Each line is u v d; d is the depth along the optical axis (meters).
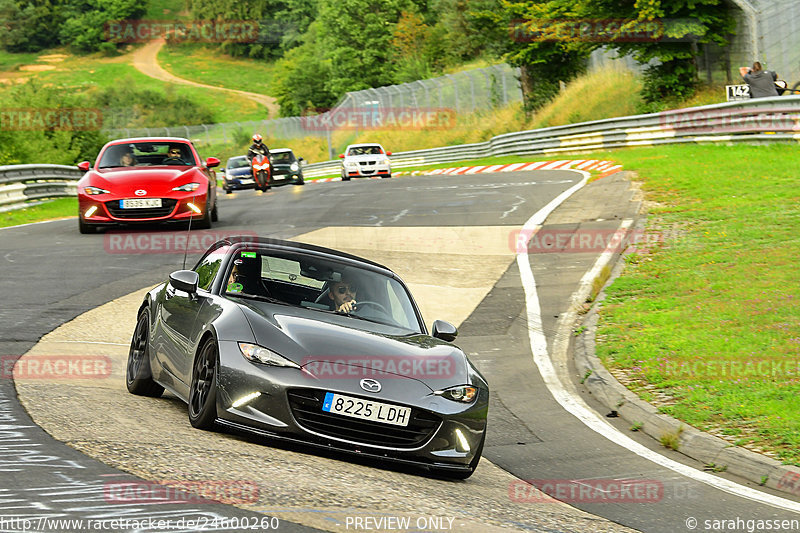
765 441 16.19
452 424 13.38
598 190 49.81
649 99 83.25
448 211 47.88
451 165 97.31
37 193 60.53
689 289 28.23
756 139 57.03
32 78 102.25
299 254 16.47
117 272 31.28
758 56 74.94
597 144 79.44
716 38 75.56
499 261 35.66
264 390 12.86
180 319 15.35
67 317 23.97
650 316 25.97
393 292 16.44
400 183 67.88
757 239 33.16
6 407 13.74
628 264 32.75
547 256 35.91
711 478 15.11
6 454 10.91
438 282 32.56
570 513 12.41
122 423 13.41
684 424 17.52
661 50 78.44
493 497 12.83
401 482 12.54
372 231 42.38
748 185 43.84
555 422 18.70
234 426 13.04
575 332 26.48
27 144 91.25
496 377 22.41
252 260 15.95
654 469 15.56
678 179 48.44
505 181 60.91
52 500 9.14
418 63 168.12
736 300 26.08
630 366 21.88
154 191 39.41
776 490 14.62
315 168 142.25
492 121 123.06
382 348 13.97
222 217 48.12
